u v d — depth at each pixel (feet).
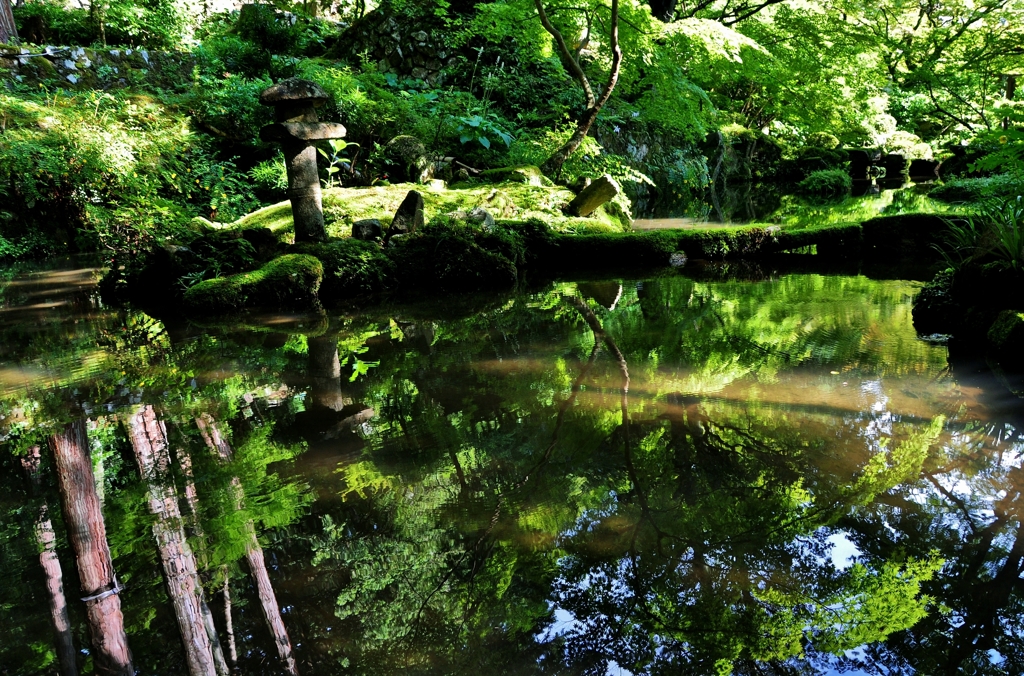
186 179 28.32
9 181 26.16
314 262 18.40
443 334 14.73
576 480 7.82
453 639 5.36
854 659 5.05
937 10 48.37
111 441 9.30
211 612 5.72
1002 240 12.66
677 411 9.76
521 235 23.02
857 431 8.89
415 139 28.86
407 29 40.06
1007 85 46.78
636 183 40.29
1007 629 5.34
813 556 6.32
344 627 5.50
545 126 36.40
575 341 13.79
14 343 14.98
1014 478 7.56
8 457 8.87
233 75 34.65
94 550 6.65
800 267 22.06
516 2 30.86
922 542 6.46
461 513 7.18
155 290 19.75
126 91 32.89
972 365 11.39
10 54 33.47
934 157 51.88
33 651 5.32
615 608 5.70
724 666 5.02
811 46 41.50
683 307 16.79
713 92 50.31
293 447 8.91
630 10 29.86
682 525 6.86
